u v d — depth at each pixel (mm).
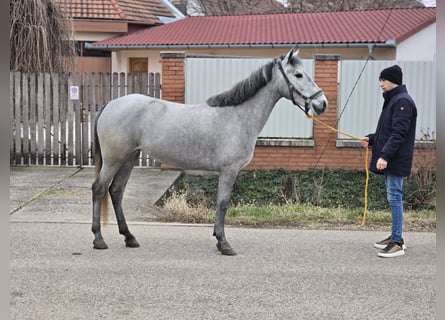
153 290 5617
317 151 12383
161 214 8812
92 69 23906
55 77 12688
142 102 6902
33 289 5574
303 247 7195
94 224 6980
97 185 6930
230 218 8711
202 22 23891
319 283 5883
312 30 20625
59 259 6523
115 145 6805
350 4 32219
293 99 6766
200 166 6844
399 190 6867
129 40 21750
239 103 6785
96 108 12797
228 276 6055
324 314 5098
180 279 5938
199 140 6742
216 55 20406
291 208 9523
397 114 6695
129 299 5375
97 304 5238
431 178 10609
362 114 12328
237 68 12453
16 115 12734
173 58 12492
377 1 31906
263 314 5074
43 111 12758
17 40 14164
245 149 6766
